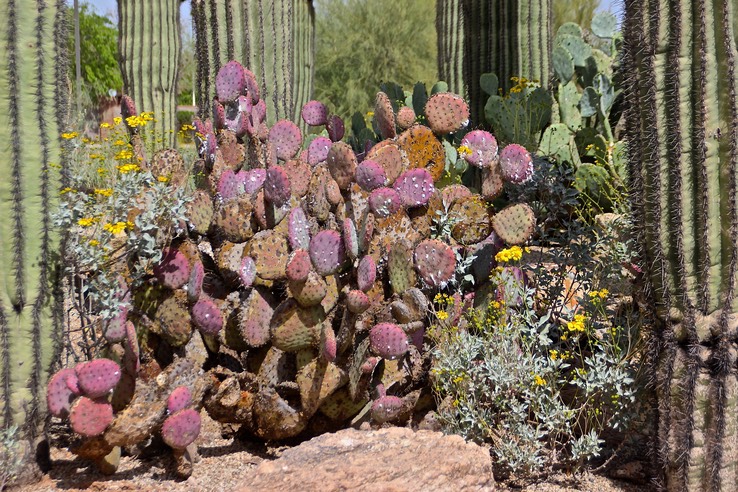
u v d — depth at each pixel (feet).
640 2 9.98
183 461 10.64
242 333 11.40
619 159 20.66
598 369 11.09
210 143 13.88
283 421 11.48
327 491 8.79
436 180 13.85
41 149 10.46
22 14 10.24
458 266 12.50
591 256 13.15
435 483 8.99
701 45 9.59
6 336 10.28
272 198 11.78
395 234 12.73
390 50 87.76
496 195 13.09
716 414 10.02
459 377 11.19
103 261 10.95
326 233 11.28
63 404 10.48
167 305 11.12
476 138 13.37
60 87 10.69
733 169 9.66
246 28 22.58
